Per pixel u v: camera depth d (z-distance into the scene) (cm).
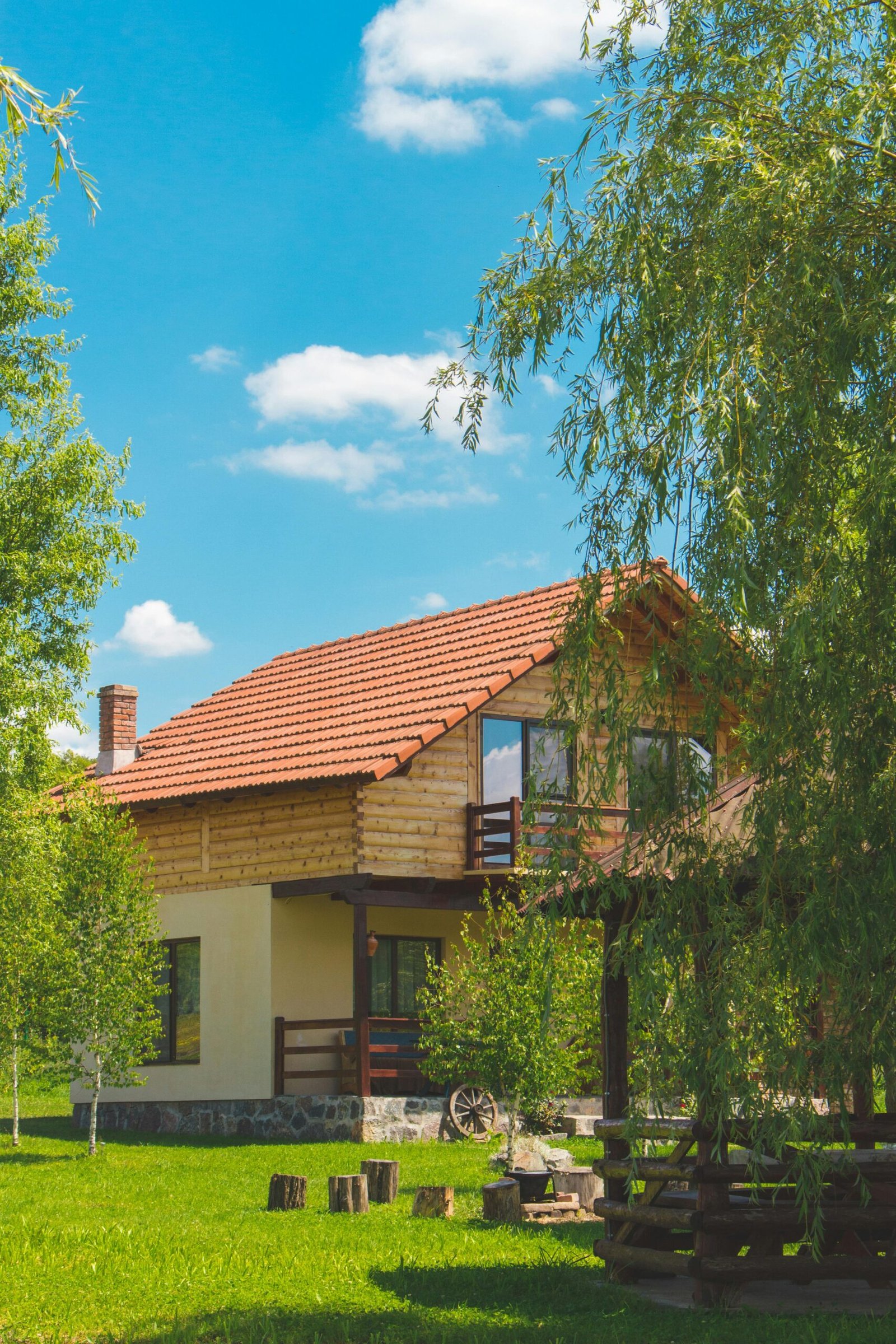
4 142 2058
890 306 753
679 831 843
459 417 923
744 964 775
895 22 846
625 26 931
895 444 727
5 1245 1125
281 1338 821
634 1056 846
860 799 749
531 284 899
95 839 1906
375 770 1992
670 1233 1005
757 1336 793
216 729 2645
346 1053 2091
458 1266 1053
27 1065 2011
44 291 2147
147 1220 1280
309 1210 1343
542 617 2438
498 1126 2089
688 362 791
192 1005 2291
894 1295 955
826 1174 913
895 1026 746
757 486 774
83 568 2114
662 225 841
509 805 2133
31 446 2122
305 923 2212
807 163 797
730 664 800
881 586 745
